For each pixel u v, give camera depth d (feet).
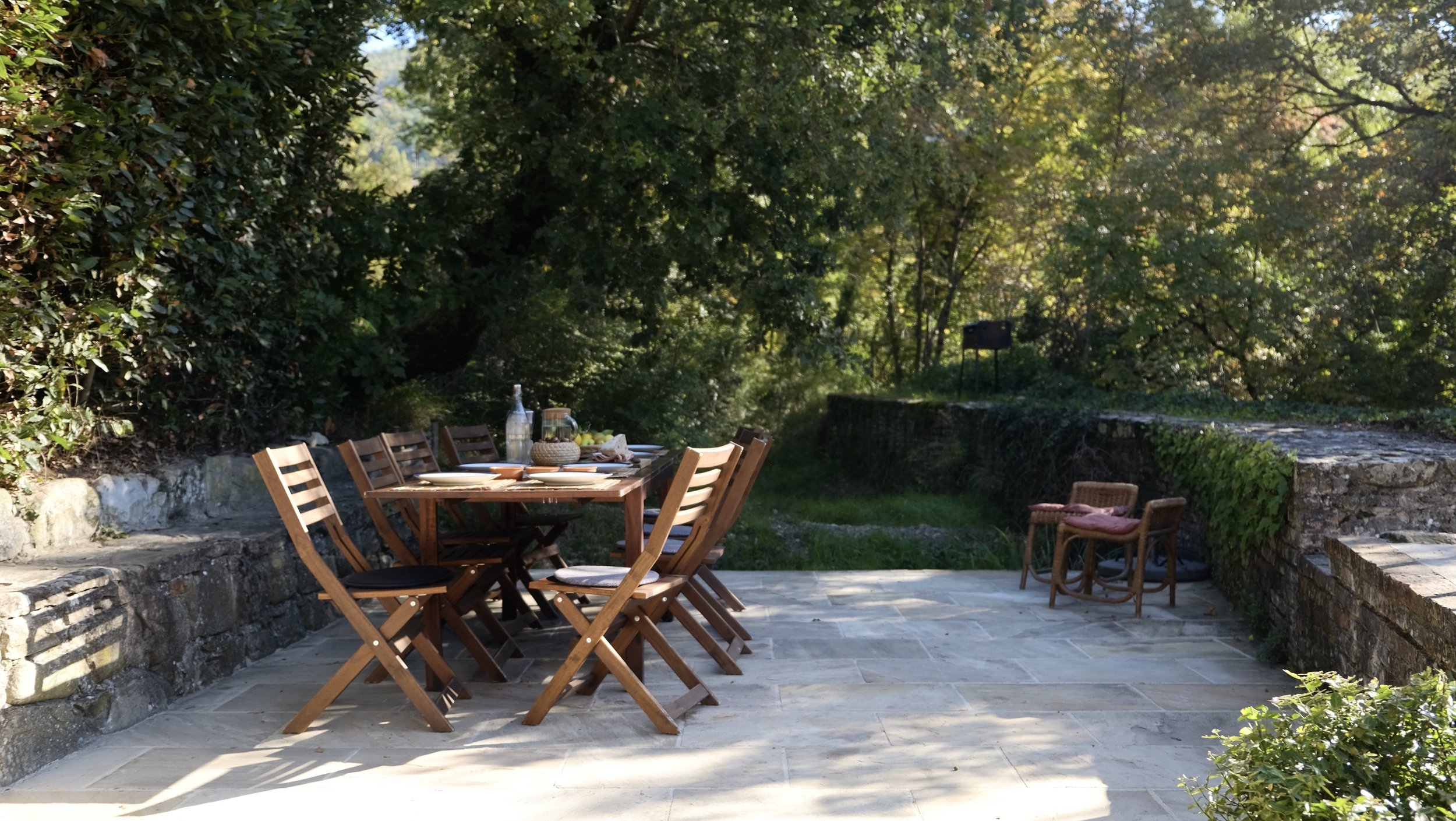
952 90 33.76
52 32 13.10
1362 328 38.34
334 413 26.91
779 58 28.94
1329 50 41.39
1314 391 38.29
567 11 26.21
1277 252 39.86
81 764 11.51
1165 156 39.19
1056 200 53.26
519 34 29.53
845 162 29.50
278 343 21.97
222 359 19.12
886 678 14.93
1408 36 37.78
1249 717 7.55
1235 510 19.45
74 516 14.99
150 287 15.81
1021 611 19.69
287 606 17.70
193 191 17.42
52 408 14.30
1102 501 22.02
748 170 30.91
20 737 11.04
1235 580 20.10
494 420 38.27
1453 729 6.97
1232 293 36.35
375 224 26.35
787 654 16.38
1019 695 14.01
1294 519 16.33
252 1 17.21
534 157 30.42
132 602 13.07
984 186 59.00
